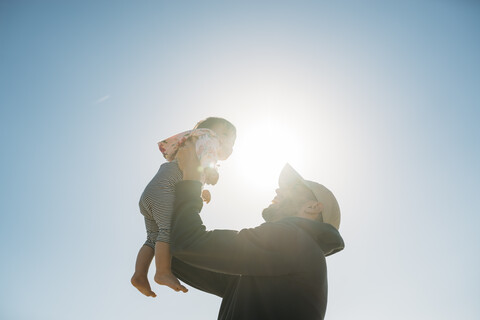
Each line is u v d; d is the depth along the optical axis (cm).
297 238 220
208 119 317
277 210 254
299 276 210
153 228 257
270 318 201
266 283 209
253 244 214
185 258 217
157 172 262
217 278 241
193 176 246
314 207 246
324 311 215
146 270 251
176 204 234
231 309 212
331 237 235
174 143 265
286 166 268
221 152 298
